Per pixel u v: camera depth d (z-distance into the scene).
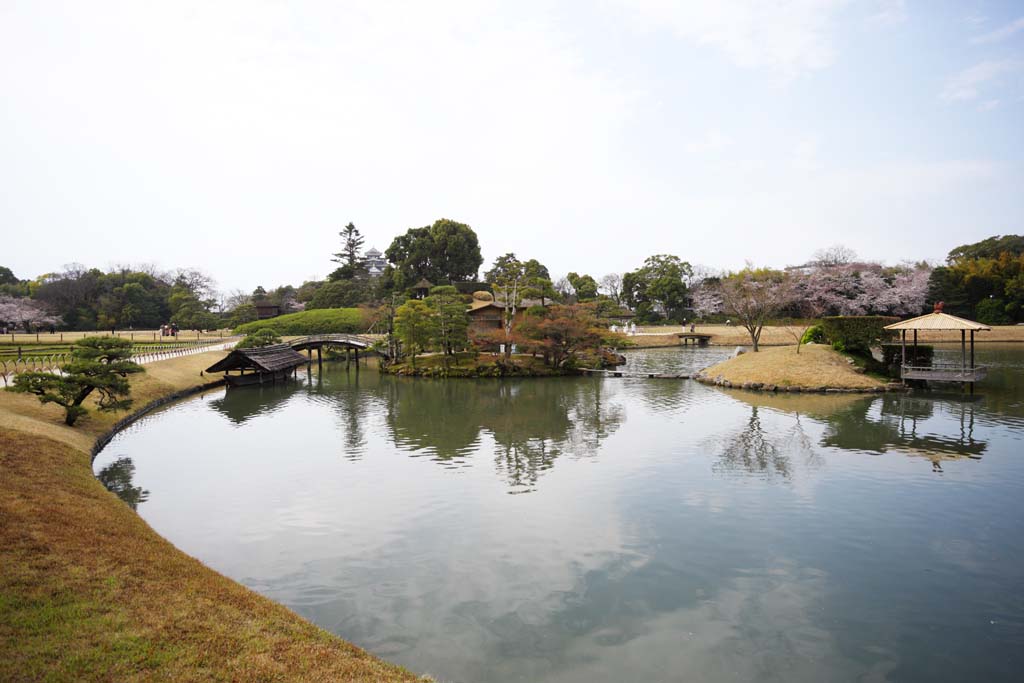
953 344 67.38
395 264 106.12
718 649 10.14
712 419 30.38
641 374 48.88
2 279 110.25
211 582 10.84
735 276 77.38
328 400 39.28
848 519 16.20
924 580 12.66
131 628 8.38
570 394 40.50
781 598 11.95
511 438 26.91
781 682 9.19
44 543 10.84
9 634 7.81
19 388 23.31
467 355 55.78
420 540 15.16
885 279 79.38
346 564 13.73
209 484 20.12
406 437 27.39
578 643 10.35
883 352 41.47
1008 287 77.06
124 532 12.65
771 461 22.19
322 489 19.50
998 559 13.62
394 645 10.27
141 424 30.70
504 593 12.26
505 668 9.59
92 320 92.56
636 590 12.34
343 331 84.81
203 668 7.59
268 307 97.62
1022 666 9.57
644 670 9.52
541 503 17.88
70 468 17.42
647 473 20.94
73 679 7.02
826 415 30.44
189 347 59.78
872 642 10.33
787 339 81.44
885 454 22.75
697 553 14.16
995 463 21.23
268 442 26.55
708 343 82.94
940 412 30.56
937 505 17.11
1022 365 48.41
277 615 9.90
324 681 7.70
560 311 53.09
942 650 10.07
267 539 15.28
